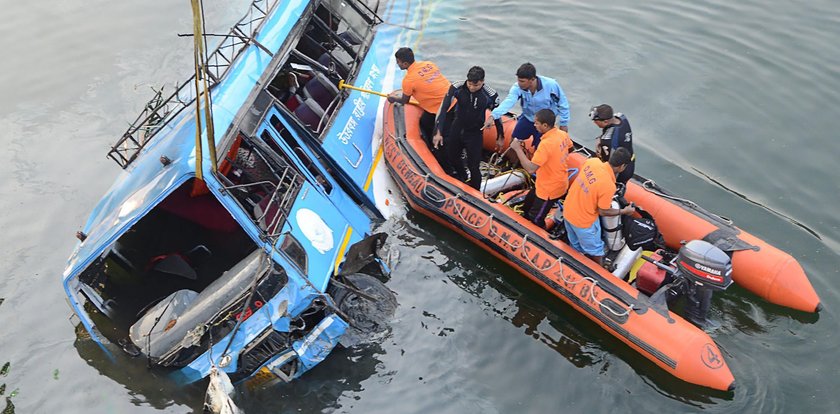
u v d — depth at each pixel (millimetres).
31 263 8273
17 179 9594
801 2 11711
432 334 6902
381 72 10281
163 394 6555
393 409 6242
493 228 7547
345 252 7195
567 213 6793
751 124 9492
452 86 7742
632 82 10422
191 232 8125
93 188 9398
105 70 11602
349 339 6809
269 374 6488
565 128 8039
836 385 6125
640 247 7117
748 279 6883
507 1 12492
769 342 6562
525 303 7262
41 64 11820
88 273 7156
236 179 7375
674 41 11125
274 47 8219
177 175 6348
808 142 9125
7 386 6734
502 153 8945
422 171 8242
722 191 8469
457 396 6316
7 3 13453
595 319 6820
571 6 12156
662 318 6391
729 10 11695
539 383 6430
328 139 8180
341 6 10102
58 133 10391
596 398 6266
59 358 6980
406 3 12625
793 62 10445
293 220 6773
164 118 7883
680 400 6188
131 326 7074
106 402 6504
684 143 9297
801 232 7781
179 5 13219
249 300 6234
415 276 7586
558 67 10844
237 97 7312
